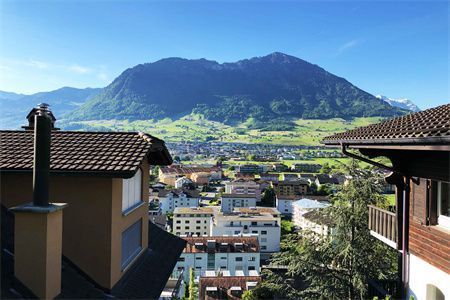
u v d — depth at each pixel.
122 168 6.23
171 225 89.81
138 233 8.53
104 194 6.43
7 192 6.62
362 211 10.83
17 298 4.52
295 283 11.09
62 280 5.79
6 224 6.09
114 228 6.57
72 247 6.42
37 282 4.77
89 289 6.11
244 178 140.62
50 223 4.89
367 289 9.88
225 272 48.38
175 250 10.20
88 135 7.83
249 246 59.81
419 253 7.12
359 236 10.90
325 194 120.25
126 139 7.58
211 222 81.50
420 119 7.04
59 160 6.50
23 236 4.79
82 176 6.19
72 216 6.45
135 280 7.43
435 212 6.81
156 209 105.00
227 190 125.31
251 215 79.94
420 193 7.07
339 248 10.77
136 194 8.34
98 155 6.76
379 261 10.74
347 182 11.34
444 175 6.27
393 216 7.92
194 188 132.00
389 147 5.86
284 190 125.38
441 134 4.46
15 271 4.78
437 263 6.58
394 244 7.84
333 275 10.57
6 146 7.23
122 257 7.46
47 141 5.05
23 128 9.13
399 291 7.75
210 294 36.44
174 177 150.12
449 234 6.27
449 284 6.29
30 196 6.59
